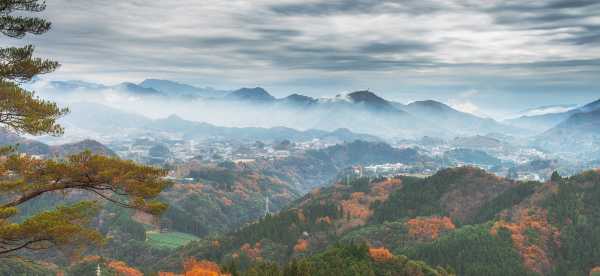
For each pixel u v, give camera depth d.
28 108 42.12
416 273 144.62
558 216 195.75
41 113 42.81
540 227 190.50
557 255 178.50
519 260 170.50
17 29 43.09
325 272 137.75
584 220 190.12
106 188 41.97
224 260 192.00
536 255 175.12
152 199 42.84
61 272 161.12
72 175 40.12
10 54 42.47
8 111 41.78
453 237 185.88
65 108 45.06
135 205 41.56
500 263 167.38
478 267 165.00
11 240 38.47
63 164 40.12
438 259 173.38
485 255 171.62
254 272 139.12
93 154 40.94
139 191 40.47
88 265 169.25
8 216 37.69
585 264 173.12
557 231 187.25
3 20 41.78
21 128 41.84
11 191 40.16
